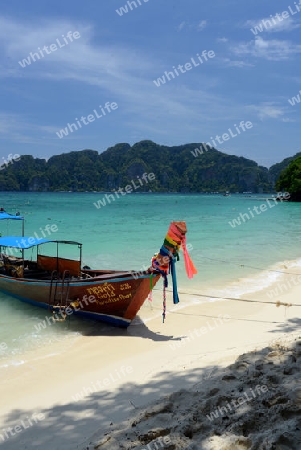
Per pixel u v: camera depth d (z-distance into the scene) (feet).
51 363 26.03
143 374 23.24
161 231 106.83
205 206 268.21
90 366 25.43
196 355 25.81
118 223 132.05
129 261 62.90
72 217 158.40
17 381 23.21
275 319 34.27
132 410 18.16
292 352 20.08
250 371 18.26
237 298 42.04
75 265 39.22
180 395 17.35
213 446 12.36
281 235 98.58
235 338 29.35
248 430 13.20
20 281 39.29
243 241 86.48
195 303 40.22
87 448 14.21
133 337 31.19
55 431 17.35
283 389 15.35
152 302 40.70
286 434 11.66
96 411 18.89
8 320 35.65
